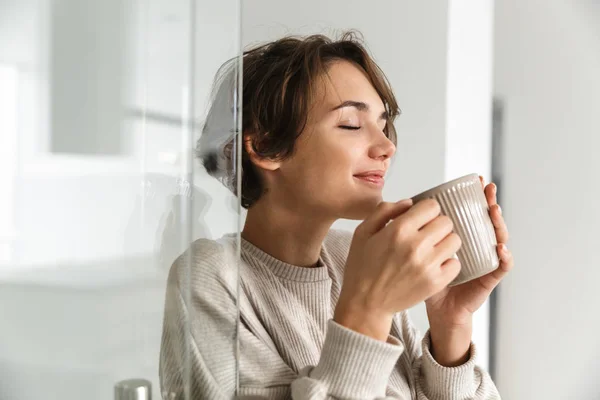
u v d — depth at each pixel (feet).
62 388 1.13
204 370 1.45
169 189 1.30
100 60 1.16
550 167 6.19
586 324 6.20
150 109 1.25
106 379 1.19
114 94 1.18
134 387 1.24
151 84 1.25
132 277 1.23
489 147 5.09
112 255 1.19
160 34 1.27
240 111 1.53
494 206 2.34
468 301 2.69
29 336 1.09
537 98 6.18
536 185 6.18
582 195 6.19
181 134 1.33
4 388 1.07
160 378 1.29
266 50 2.54
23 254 1.08
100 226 1.17
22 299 1.08
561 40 6.21
